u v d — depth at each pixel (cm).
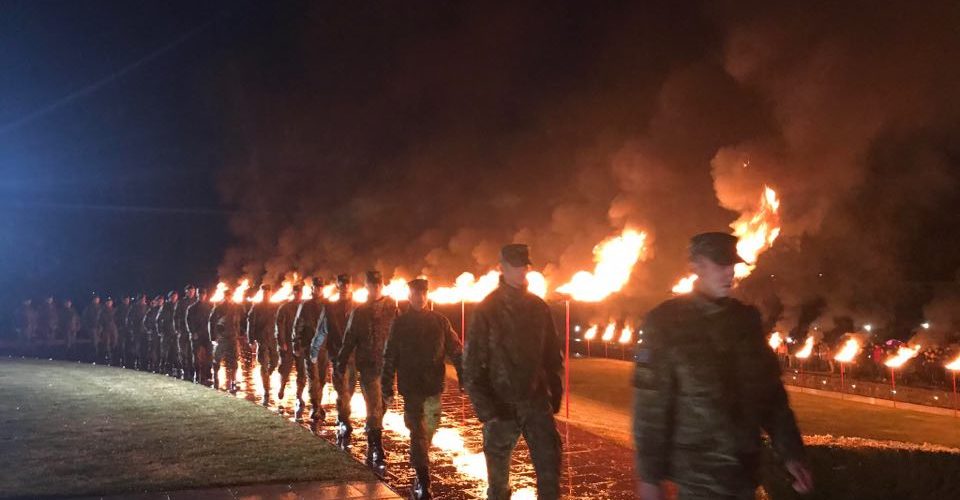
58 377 1884
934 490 548
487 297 612
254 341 1667
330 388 1675
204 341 2027
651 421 354
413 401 760
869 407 1512
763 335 366
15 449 962
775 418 371
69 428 1119
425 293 774
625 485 791
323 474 840
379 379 922
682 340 352
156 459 908
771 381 361
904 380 1852
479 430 1127
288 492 771
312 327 1228
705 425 345
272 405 1432
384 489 788
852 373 1961
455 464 913
